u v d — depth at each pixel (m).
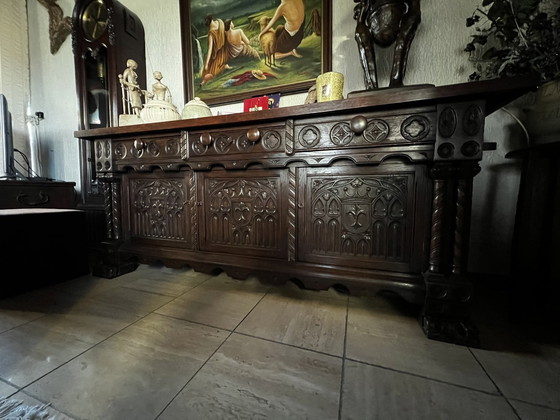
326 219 0.93
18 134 1.99
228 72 1.49
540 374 0.60
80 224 1.30
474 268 1.20
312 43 1.32
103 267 1.29
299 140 0.90
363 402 0.52
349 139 0.83
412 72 1.21
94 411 0.50
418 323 0.85
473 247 1.20
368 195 0.87
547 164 0.81
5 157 1.59
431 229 0.78
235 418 0.48
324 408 0.51
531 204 0.83
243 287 1.17
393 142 0.78
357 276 0.88
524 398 0.53
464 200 0.73
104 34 1.52
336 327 0.82
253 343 0.73
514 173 1.12
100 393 0.54
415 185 0.81
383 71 1.24
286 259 0.99
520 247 0.84
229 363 0.64
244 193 1.05
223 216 1.09
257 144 0.96
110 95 1.54
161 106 1.22
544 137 0.87
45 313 0.90
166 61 1.64
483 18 1.10
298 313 0.91
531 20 0.86
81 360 0.65
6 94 1.92
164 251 1.20
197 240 1.14
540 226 0.82
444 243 0.77
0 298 1.01
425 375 0.60
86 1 1.57
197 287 1.16
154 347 0.70
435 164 0.74
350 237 0.90
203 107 1.22
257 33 1.41
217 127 1.02
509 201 1.14
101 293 1.08
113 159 1.23
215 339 0.75
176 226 1.19
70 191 1.72
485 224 1.17
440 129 0.72
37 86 2.03
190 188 1.13
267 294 1.08
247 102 1.28
